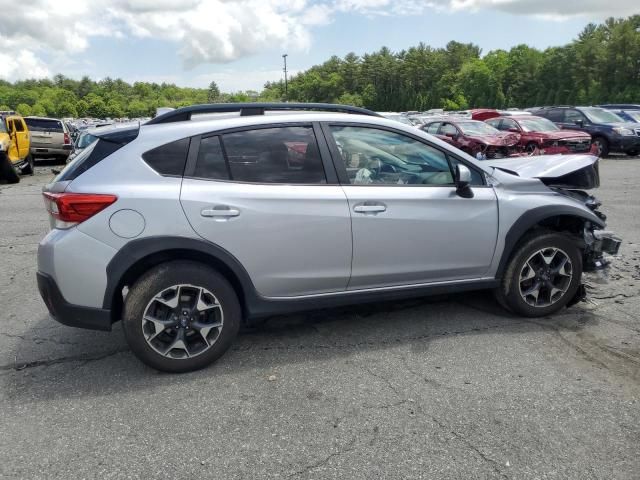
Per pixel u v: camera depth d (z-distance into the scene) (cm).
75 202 322
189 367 351
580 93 7912
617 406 304
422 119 2558
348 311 454
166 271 336
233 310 356
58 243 325
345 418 297
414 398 316
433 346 386
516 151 1725
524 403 308
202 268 344
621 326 414
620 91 7581
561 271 427
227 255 345
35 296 514
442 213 391
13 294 520
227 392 328
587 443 271
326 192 364
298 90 15575
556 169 455
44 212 985
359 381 338
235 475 252
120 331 424
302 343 396
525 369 349
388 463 259
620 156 1998
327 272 371
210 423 295
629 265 572
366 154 385
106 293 330
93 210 323
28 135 1689
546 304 430
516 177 425
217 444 276
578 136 1731
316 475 251
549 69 9225
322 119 377
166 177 339
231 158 353
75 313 333
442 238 394
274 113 379
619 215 855
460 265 405
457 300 475
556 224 452
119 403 317
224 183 347
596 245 448
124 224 326
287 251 357
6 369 363
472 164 411
